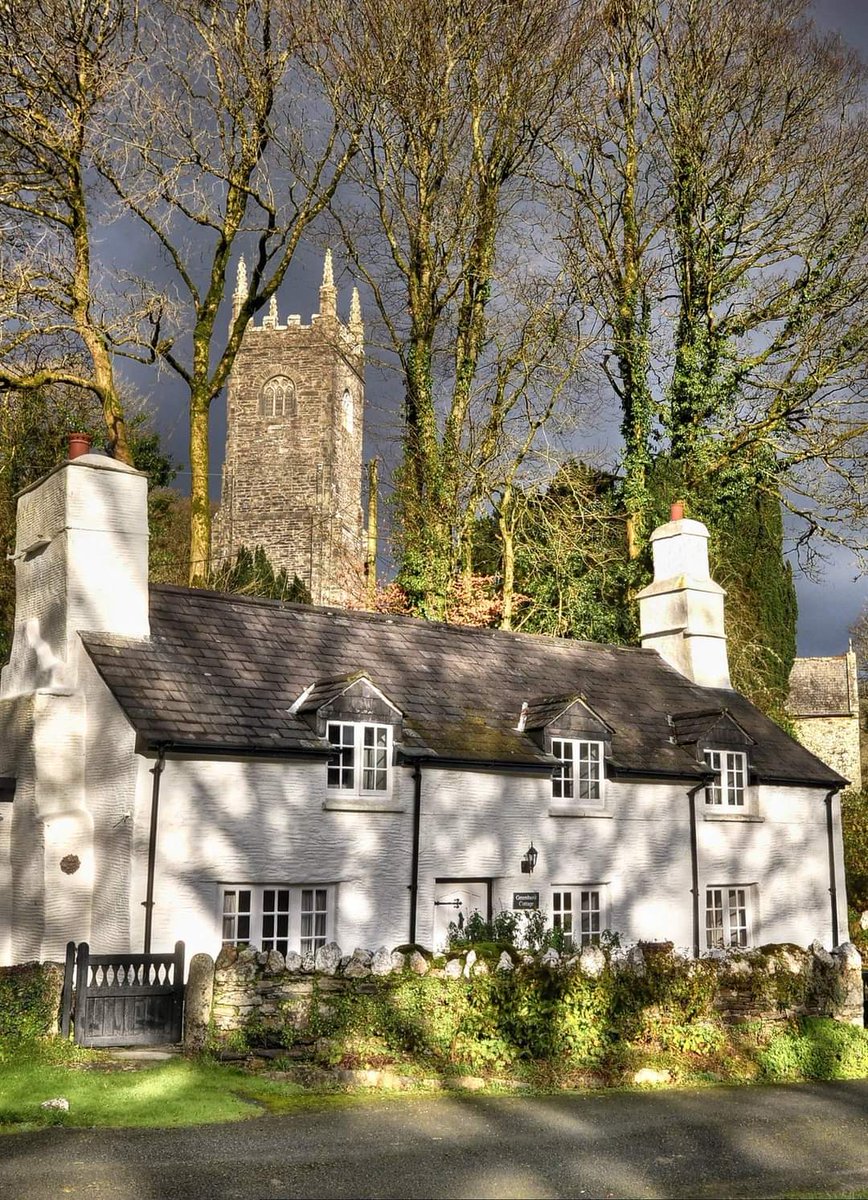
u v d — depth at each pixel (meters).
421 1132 10.81
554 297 30.61
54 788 17.72
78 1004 13.60
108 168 24.27
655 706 24.27
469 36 29.12
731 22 31.34
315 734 18.45
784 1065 14.55
